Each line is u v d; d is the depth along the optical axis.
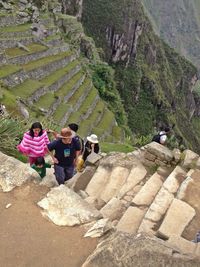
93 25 93.31
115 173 9.86
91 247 5.91
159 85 103.00
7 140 10.47
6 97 17.95
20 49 33.00
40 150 8.32
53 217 6.58
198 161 9.92
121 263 5.24
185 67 137.88
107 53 92.88
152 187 8.95
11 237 6.10
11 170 7.64
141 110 91.38
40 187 7.42
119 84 90.62
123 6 98.38
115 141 31.73
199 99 139.00
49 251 5.84
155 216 7.63
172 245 5.78
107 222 6.33
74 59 42.94
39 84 28.08
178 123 106.81
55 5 55.34
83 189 9.68
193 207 7.94
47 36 41.25
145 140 20.08
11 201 6.97
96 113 35.59
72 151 8.15
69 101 32.50
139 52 103.62
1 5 38.28
